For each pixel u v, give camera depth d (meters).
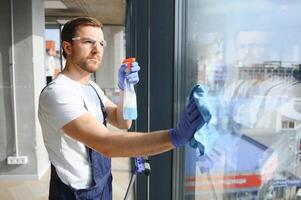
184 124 0.69
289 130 0.91
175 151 1.18
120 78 1.29
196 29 1.11
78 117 0.93
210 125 1.03
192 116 0.67
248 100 0.99
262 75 0.95
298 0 0.86
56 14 7.25
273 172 0.97
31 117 3.57
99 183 1.15
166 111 1.13
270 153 0.97
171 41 1.12
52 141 1.10
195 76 1.10
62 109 0.96
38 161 3.65
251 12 0.96
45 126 1.09
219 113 1.03
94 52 1.12
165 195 1.20
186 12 1.11
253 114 0.98
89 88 1.20
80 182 1.11
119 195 3.15
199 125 0.67
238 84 1.01
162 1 1.12
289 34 0.89
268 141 0.96
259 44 0.95
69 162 1.09
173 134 0.72
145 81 1.51
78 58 1.11
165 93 1.13
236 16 1.01
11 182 3.58
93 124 0.91
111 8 6.68
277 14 0.90
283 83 0.91
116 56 8.59
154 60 1.15
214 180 1.13
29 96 3.54
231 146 1.04
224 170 1.09
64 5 6.40
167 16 1.11
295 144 0.91
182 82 1.12
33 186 3.46
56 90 1.00
